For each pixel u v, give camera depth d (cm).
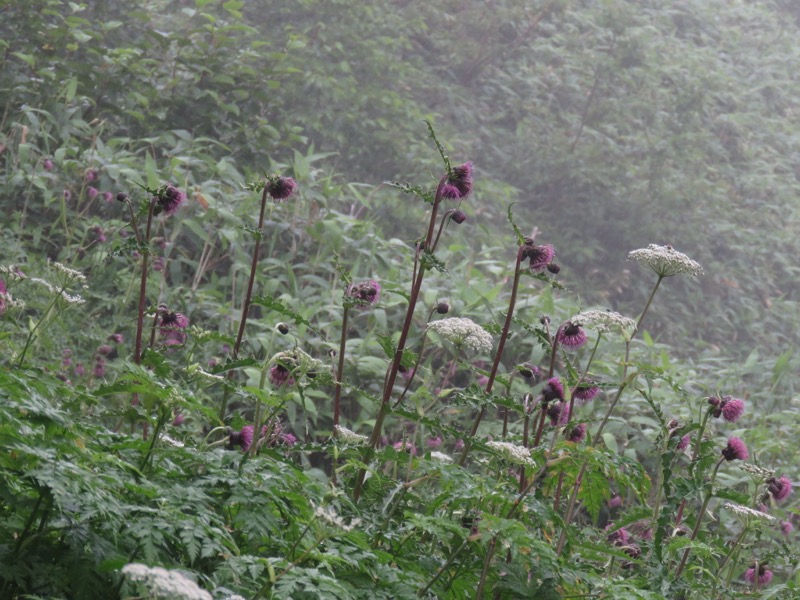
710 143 1545
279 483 297
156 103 1030
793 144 1833
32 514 249
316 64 1269
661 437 405
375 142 1295
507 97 1602
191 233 840
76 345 635
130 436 306
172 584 178
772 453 754
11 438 247
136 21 1253
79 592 243
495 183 1381
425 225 1202
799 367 1183
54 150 927
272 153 1113
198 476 295
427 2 1616
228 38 1082
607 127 1505
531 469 354
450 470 327
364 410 689
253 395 342
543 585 315
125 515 258
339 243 861
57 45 1032
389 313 822
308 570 250
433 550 336
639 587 370
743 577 525
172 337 496
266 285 779
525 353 784
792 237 1588
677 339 1352
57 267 400
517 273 389
